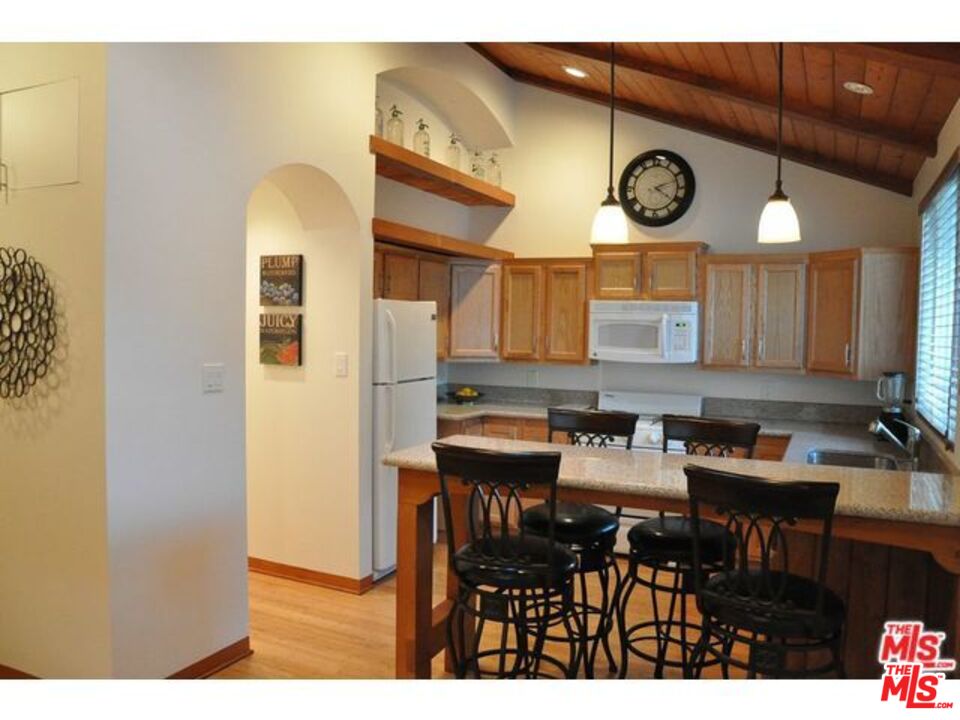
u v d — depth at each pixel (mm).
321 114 3539
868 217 4770
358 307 3830
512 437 5164
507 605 2416
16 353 2711
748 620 2045
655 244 5047
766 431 4492
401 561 2697
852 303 4395
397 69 4461
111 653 2553
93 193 2508
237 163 3041
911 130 3537
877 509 2014
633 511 4469
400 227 4238
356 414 3844
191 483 2842
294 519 4051
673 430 3105
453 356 5496
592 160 5559
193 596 2865
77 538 2592
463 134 5711
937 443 3461
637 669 3016
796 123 4133
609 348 5152
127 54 2555
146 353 2650
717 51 3414
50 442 2645
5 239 2725
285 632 3377
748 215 5086
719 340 4914
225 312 2986
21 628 2756
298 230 3975
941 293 3477
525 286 5469
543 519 2729
